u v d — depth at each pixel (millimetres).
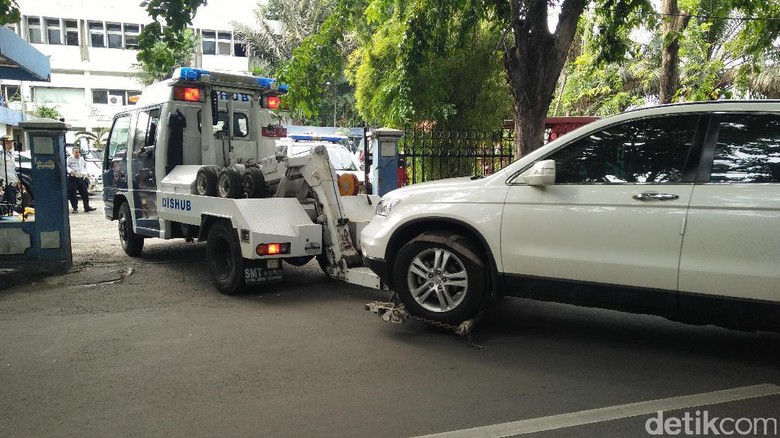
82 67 39312
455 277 5016
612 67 18766
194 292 6891
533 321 5598
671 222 4117
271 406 3764
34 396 3963
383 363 4516
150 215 8414
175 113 7832
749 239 3865
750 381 4105
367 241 5582
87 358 4676
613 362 4512
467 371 4344
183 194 7422
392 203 5457
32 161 7895
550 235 4566
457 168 10828
